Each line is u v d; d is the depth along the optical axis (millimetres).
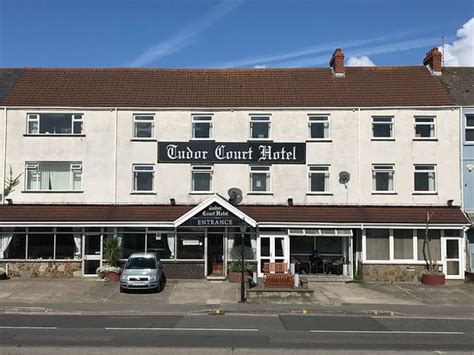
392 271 30047
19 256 30328
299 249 31281
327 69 35875
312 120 31641
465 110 31359
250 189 31250
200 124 31781
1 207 30594
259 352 12297
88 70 35750
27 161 31250
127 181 31250
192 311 21031
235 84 34281
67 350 12375
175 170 31344
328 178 31266
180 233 30562
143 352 12211
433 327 17281
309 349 12773
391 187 31266
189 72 35844
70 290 26281
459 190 30984
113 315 19844
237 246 30625
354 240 30766
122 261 30375
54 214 30219
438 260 30141
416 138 31234
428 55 35688
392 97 32312
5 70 35625
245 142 31359
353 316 20109
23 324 17078
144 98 32500
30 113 31500
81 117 31547
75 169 31422
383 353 12359
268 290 23766
